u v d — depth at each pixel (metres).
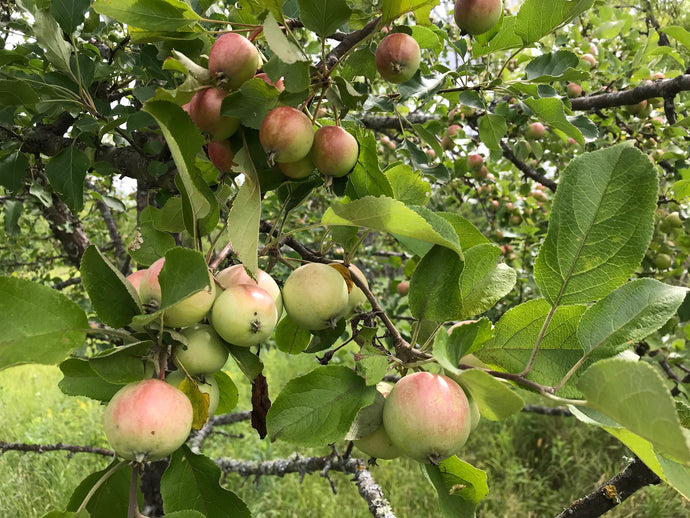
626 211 0.29
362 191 0.36
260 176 0.34
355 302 0.40
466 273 0.33
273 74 0.28
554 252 0.31
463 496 0.31
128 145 0.66
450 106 0.92
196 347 0.29
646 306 0.29
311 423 0.29
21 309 0.26
